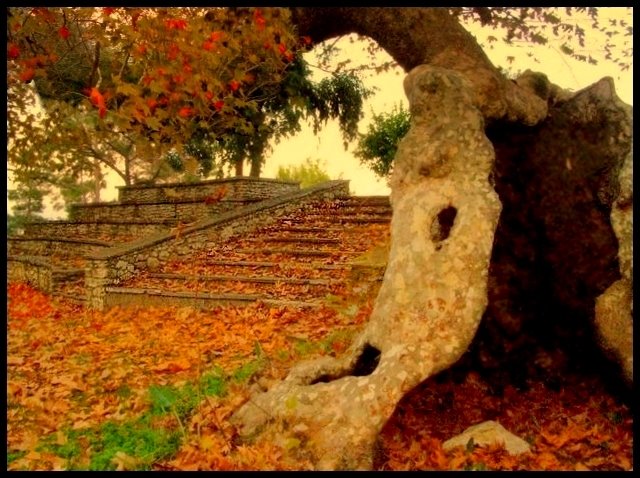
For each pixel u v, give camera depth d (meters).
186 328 7.05
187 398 4.46
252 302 7.69
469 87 4.05
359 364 3.94
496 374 4.68
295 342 5.86
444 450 3.56
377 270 7.37
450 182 3.86
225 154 16.02
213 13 5.88
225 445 3.58
